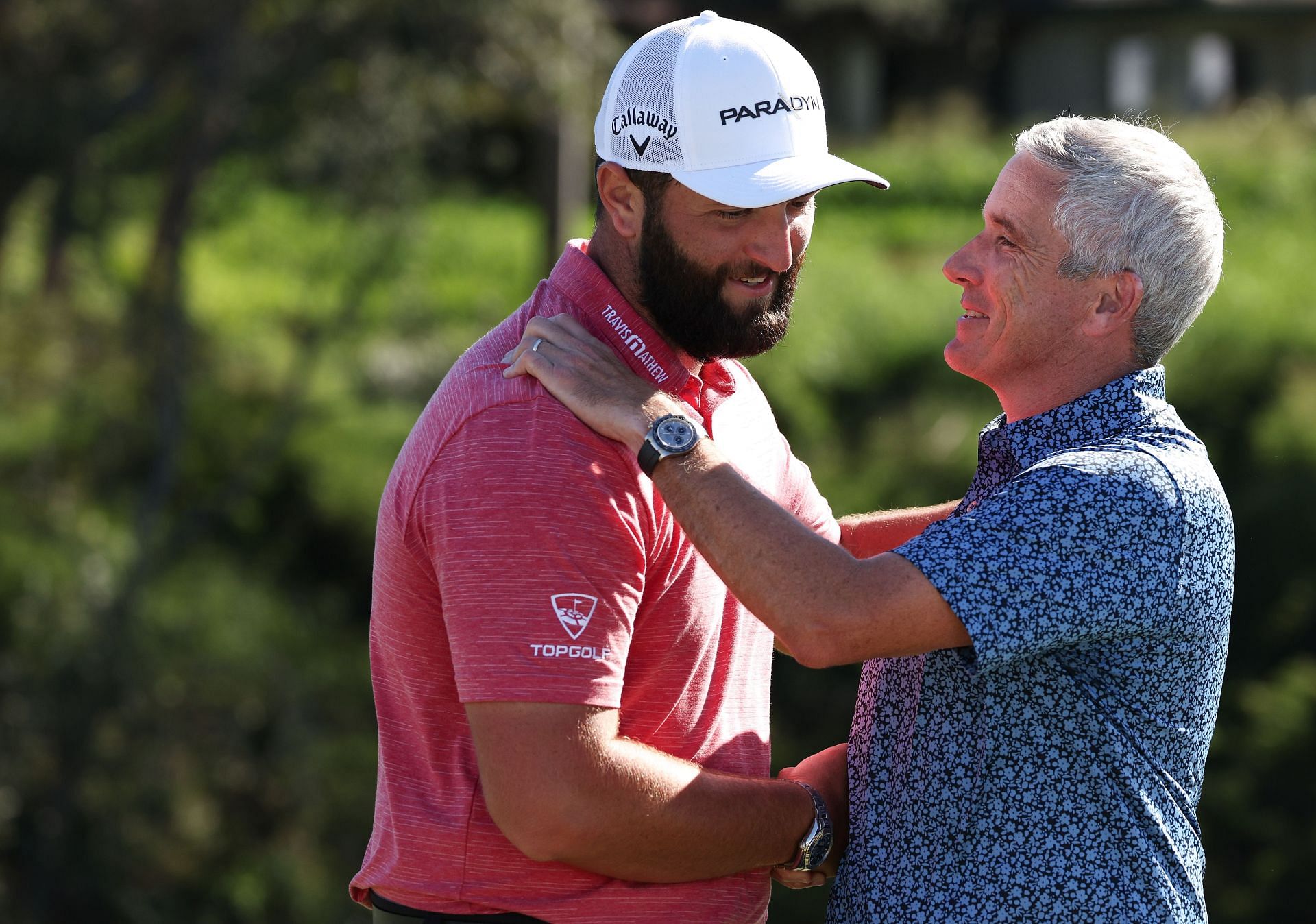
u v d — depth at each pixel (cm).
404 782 743
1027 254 727
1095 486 670
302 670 3781
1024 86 8544
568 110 3503
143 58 3416
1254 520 3366
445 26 3309
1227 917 2875
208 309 5191
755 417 830
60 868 3378
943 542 668
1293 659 3194
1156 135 730
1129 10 8181
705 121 691
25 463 3959
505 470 679
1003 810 702
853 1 7756
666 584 715
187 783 3509
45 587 3634
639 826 679
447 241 6009
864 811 757
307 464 4225
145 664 3606
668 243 713
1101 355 734
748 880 769
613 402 690
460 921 731
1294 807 2981
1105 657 693
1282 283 4566
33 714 3503
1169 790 710
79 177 3616
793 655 680
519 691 662
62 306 4006
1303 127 6769
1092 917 688
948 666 723
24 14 3328
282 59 3375
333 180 3488
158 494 3828
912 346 4250
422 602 721
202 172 3647
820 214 6169
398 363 4681
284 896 3353
